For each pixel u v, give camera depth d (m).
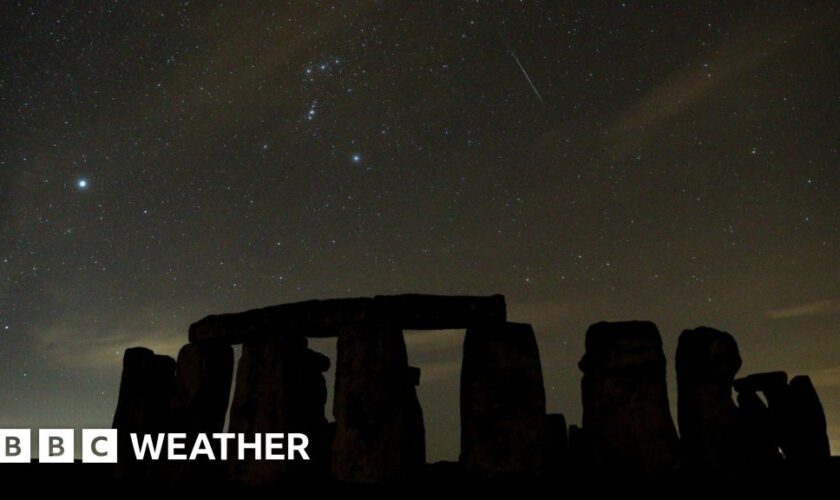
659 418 9.43
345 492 9.41
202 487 10.34
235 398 10.46
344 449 9.64
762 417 11.48
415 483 9.70
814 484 9.16
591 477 9.48
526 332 10.10
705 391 9.68
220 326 10.95
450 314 10.16
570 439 12.56
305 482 10.04
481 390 9.80
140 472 10.69
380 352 9.91
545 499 8.77
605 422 9.52
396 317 10.12
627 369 9.62
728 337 9.85
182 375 11.05
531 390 9.81
